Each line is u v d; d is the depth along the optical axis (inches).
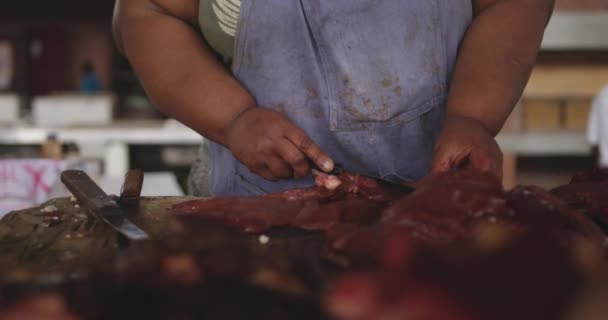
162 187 118.1
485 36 67.9
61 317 27.2
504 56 65.8
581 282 25.1
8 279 30.6
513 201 46.2
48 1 606.9
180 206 58.0
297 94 69.1
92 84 547.8
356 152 70.0
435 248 28.6
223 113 64.6
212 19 68.8
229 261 30.7
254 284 29.7
